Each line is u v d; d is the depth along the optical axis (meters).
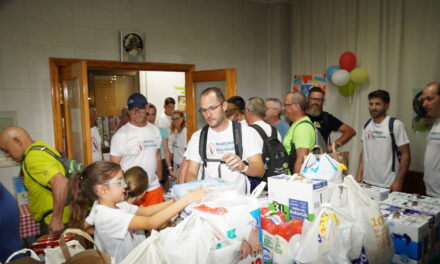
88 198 1.44
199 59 4.31
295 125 2.43
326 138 3.45
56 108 3.26
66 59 3.28
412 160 3.67
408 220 1.40
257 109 2.38
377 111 2.63
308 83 4.79
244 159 1.78
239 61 4.75
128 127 2.78
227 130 1.80
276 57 5.00
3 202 1.55
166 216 1.23
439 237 1.51
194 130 4.24
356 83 4.16
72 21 3.31
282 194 1.36
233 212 1.07
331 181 1.43
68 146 3.35
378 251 1.25
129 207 1.53
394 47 3.77
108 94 4.87
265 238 1.23
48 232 2.05
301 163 2.28
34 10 3.10
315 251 1.13
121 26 3.62
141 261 0.93
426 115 3.50
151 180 2.83
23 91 3.10
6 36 2.99
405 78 3.71
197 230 1.02
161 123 5.15
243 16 4.74
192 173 1.85
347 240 1.16
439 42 3.39
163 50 3.97
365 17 4.04
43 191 1.94
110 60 3.57
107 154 4.84
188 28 4.18
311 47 4.74
